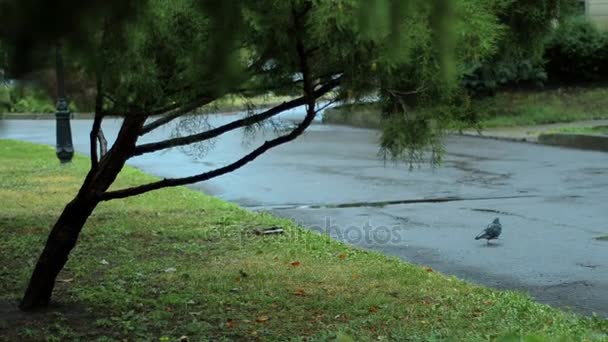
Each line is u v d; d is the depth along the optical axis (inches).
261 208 489.7
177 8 169.2
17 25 124.0
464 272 335.0
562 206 475.5
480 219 440.8
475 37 180.9
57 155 688.4
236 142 846.5
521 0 230.1
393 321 261.0
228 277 318.0
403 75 199.0
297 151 772.6
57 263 266.5
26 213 461.7
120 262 343.6
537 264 343.9
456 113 219.3
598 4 1157.1
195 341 240.1
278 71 209.9
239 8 159.9
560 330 241.8
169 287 303.7
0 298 284.8
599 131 823.7
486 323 255.3
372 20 140.8
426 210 470.6
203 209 472.7
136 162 705.0
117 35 146.0
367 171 634.2
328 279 316.2
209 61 179.5
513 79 1058.7
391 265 337.7
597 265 339.9
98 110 213.0
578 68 1121.4
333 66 208.4
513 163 679.1
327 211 474.9
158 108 218.4
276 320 263.7
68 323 257.1
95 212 461.1
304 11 177.0
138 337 243.9
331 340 240.4
